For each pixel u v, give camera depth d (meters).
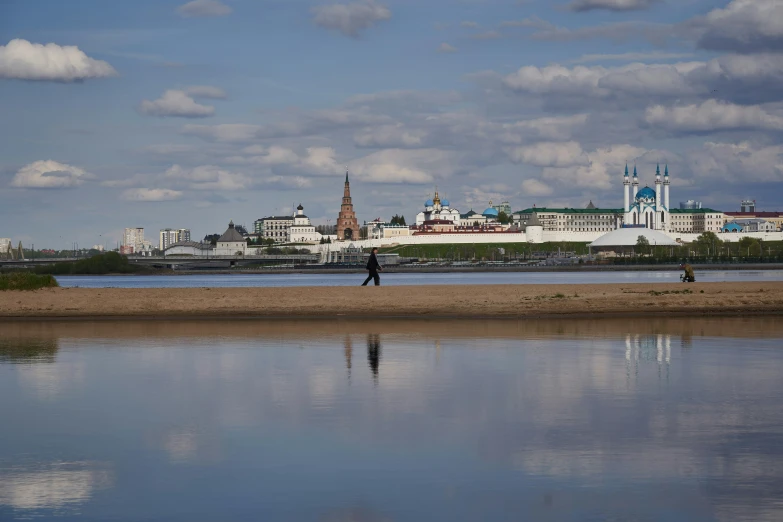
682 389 32.09
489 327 54.88
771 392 31.39
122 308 64.25
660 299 66.19
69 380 35.00
